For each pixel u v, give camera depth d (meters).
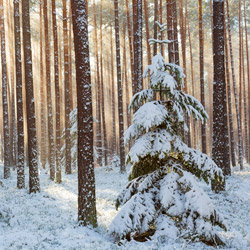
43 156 26.28
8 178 18.20
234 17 32.41
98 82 28.81
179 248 6.03
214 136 12.57
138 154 6.89
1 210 8.86
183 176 6.86
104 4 31.61
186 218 6.58
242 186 13.66
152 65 7.29
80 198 8.47
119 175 20.36
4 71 18.05
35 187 13.40
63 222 8.79
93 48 38.25
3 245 6.63
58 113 18.31
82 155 8.48
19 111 14.62
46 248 6.41
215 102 12.63
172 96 7.60
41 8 26.41
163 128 7.45
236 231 8.04
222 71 12.55
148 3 30.53
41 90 26.78
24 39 13.59
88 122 8.58
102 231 8.15
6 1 29.25
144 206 6.85
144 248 6.21
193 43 38.97
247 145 30.22
